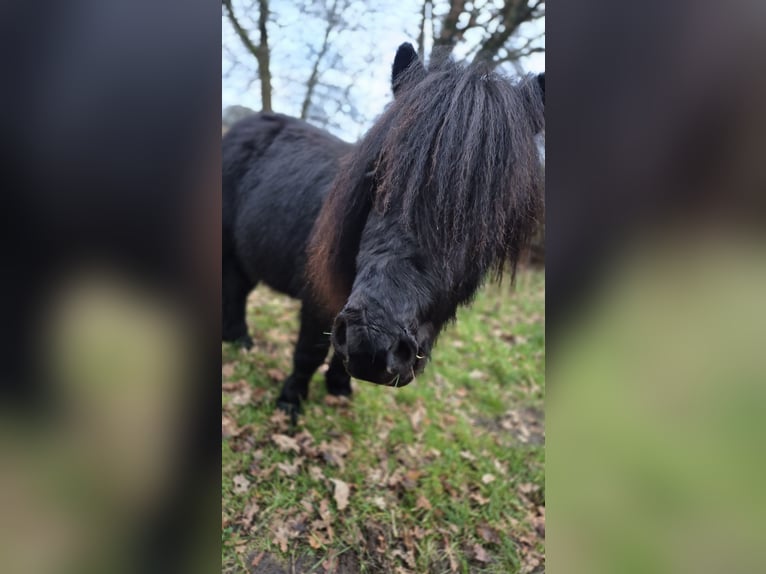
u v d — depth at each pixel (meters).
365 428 3.17
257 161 3.53
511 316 5.23
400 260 1.66
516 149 1.71
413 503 2.72
